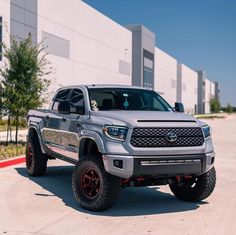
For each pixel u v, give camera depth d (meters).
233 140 23.17
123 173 6.41
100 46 49.59
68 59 40.62
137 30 63.81
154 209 7.14
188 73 109.88
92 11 46.78
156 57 75.88
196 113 124.00
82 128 7.30
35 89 17.05
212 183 7.39
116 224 6.21
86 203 6.88
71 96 8.55
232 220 6.53
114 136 6.54
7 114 16.86
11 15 30.86
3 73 17.08
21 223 6.20
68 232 5.81
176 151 6.64
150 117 6.77
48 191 8.34
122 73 58.50
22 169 11.03
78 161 7.11
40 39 35.16
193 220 6.50
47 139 9.09
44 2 35.81
